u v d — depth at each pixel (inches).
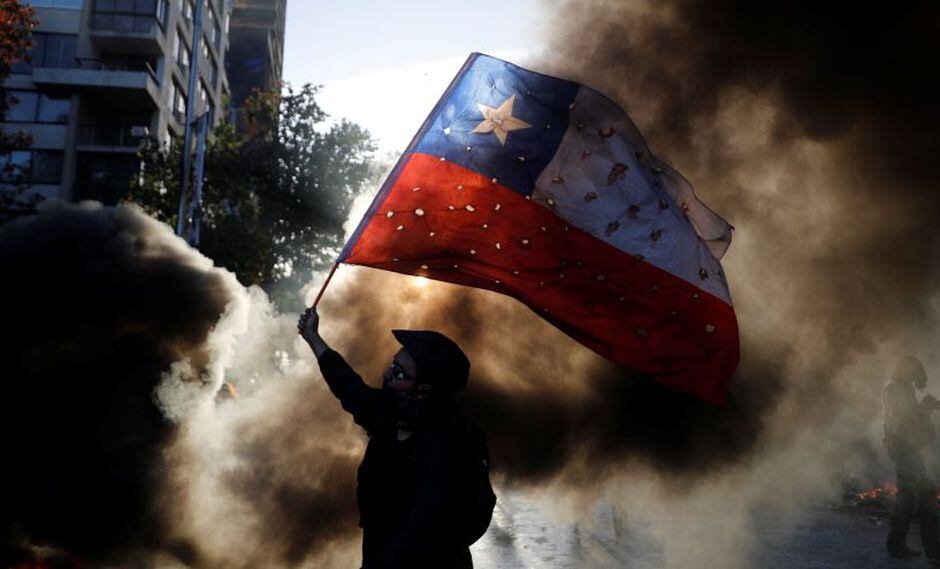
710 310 141.7
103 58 1592.0
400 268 147.3
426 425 101.1
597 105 146.6
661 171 144.8
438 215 148.9
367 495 103.0
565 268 144.9
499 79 149.9
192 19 1802.4
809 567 272.8
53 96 1539.1
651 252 142.0
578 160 146.1
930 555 286.8
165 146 1503.4
